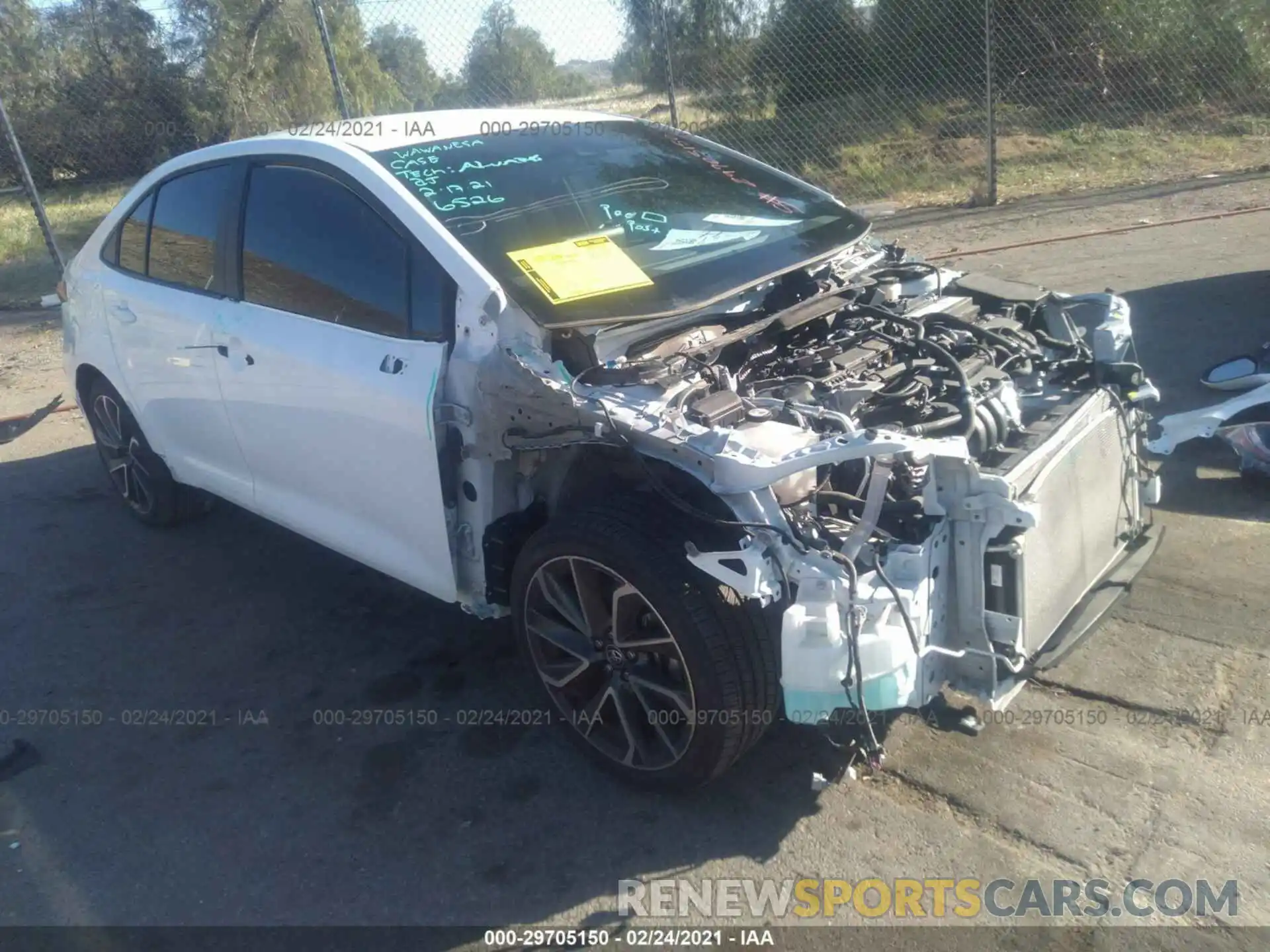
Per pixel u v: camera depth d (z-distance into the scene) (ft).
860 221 13.66
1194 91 43.21
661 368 10.17
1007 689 9.43
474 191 11.89
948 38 42.01
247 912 9.36
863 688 8.59
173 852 10.12
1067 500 9.97
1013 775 10.08
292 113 52.21
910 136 40.70
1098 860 9.09
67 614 14.56
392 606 14.21
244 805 10.68
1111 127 41.47
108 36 55.57
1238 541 13.47
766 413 9.57
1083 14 43.01
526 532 10.79
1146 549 11.34
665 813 10.11
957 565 9.20
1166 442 15.08
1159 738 10.34
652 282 11.20
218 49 52.95
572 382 9.90
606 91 35.58
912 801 9.93
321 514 12.84
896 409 10.02
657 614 9.37
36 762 11.54
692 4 38.83
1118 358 11.37
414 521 11.35
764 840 9.67
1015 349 11.35
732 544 9.36
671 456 9.20
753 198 13.65
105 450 17.25
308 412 12.05
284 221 12.64
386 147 12.33
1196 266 24.18
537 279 10.71
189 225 14.11
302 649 13.34
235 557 15.84
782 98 41.91
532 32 33.14
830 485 10.01
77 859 10.11
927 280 13.05
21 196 54.08
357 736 11.58
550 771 10.82
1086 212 30.89
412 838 10.07
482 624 13.56
